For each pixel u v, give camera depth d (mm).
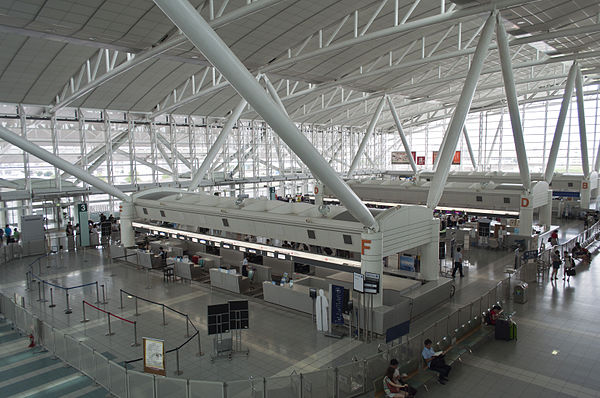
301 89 37312
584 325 13445
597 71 33000
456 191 30062
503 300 14961
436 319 14422
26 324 13258
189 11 7617
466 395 9562
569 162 47969
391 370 9391
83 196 31812
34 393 10000
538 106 49438
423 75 40500
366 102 47406
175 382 8680
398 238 14609
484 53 16891
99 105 30016
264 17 20688
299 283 16625
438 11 24766
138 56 19203
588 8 19609
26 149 18031
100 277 20156
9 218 28391
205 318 14750
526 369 10719
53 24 17141
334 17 22078
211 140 38844
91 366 10484
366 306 13406
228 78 8672
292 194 48875
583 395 9484
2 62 22188
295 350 12148
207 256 21734
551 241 24250
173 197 22906
